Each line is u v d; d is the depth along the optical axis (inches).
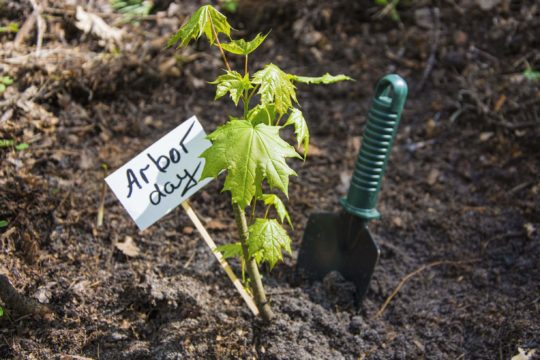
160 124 38.6
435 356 30.5
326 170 37.8
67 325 30.5
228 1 43.7
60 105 37.8
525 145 38.6
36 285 31.6
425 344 31.0
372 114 30.1
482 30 44.2
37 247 32.8
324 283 32.4
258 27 43.8
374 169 30.5
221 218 35.1
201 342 30.0
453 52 42.9
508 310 31.9
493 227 35.4
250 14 43.8
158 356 29.5
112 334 30.2
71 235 33.4
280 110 25.6
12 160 35.1
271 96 25.3
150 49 41.1
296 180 37.0
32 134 36.4
